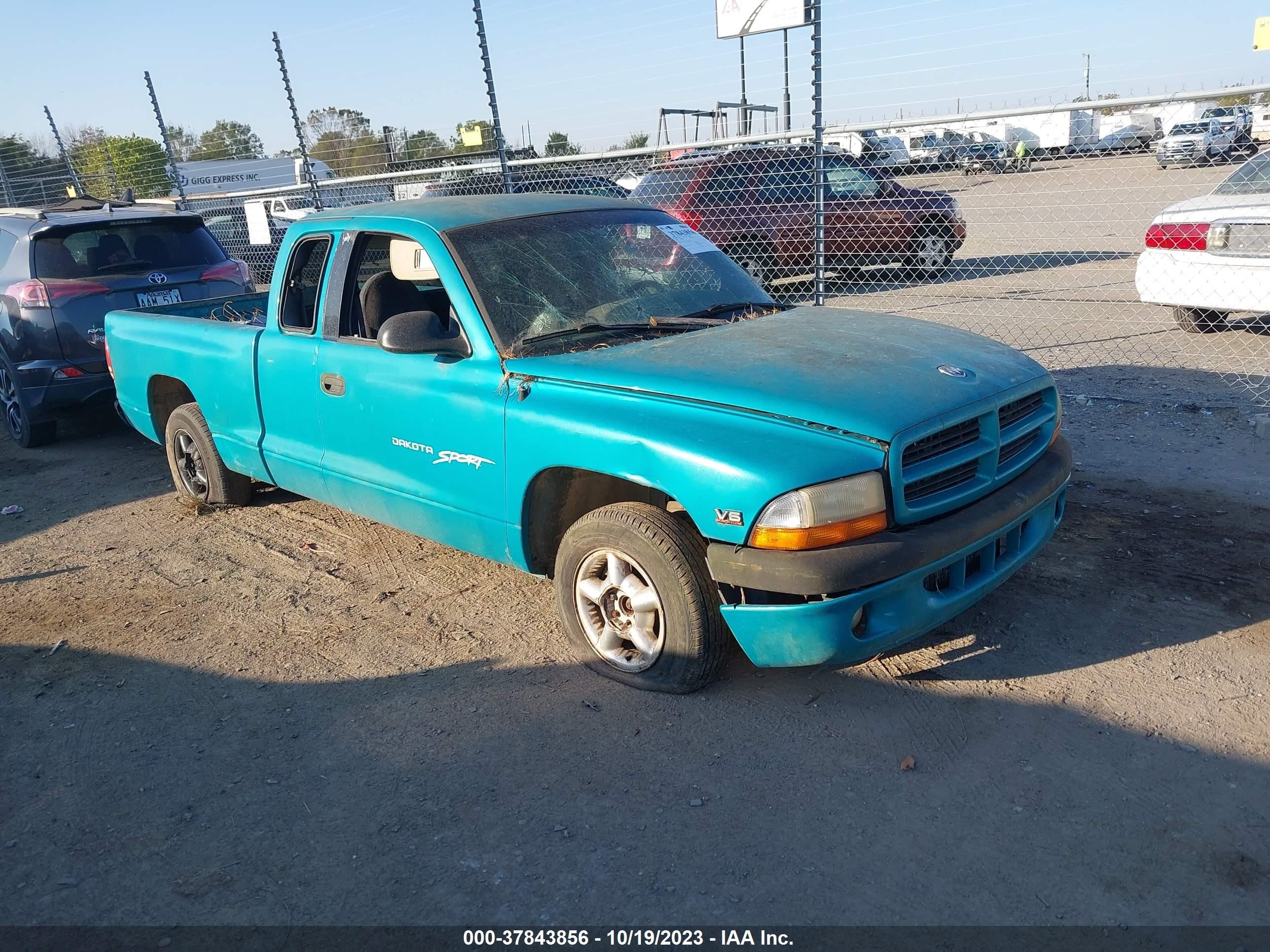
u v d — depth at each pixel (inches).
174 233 319.3
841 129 304.0
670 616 134.6
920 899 100.3
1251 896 97.7
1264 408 251.9
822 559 118.0
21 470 291.3
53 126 585.6
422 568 195.0
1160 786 114.7
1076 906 98.0
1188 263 300.5
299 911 105.1
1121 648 144.9
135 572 204.2
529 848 112.0
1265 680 134.3
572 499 152.3
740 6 303.4
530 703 142.1
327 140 484.7
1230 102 255.6
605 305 162.1
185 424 227.8
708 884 104.4
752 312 172.1
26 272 288.5
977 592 133.9
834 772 121.5
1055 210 684.1
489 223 167.9
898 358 140.7
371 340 171.6
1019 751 123.0
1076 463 225.8
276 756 134.0
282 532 220.8
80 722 146.4
